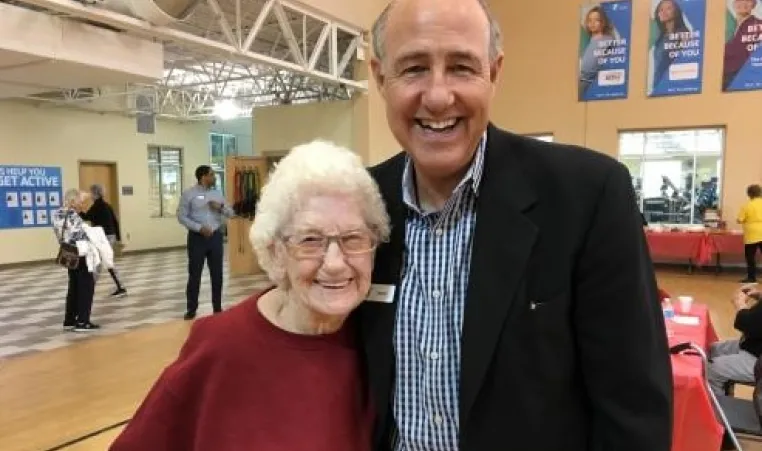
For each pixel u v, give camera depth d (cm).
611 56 975
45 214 1126
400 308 96
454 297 91
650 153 970
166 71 1221
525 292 84
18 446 276
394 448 98
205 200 578
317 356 103
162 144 1377
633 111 969
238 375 101
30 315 637
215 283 604
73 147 1172
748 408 259
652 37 942
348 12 753
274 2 639
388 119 91
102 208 852
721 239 847
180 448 104
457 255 92
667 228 912
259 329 104
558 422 84
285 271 101
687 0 911
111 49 508
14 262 1076
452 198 91
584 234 82
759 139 888
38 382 360
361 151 833
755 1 870
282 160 107
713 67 907
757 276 834
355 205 98
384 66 90
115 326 571
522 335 84
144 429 104
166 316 611
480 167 92
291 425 99
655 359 81
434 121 85
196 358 104
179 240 1434
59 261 549
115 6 459
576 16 997
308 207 97
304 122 887
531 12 1033
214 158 1578
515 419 84
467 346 85
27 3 439
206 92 1272
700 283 784
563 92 1019
